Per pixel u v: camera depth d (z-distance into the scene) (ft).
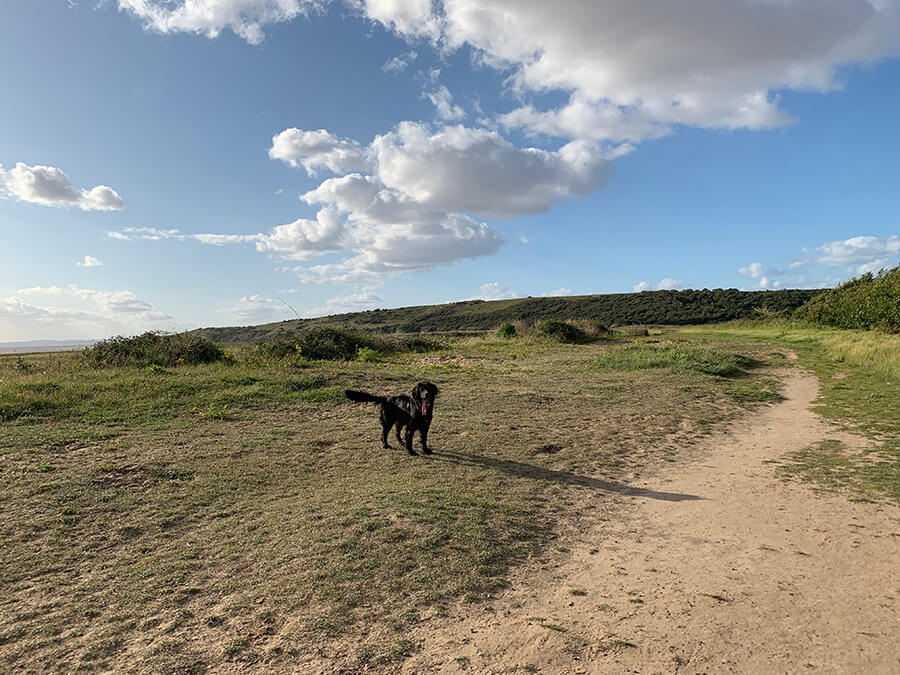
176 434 27.63
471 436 29.01
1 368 47.21
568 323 107.04
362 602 12.22
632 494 20.90
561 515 18.37
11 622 11.34
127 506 18.16
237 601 12.17
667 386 47.14
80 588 12.80
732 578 13.88
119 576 13.43
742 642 10.94
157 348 52.49
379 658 10.28
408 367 57.62
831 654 10.48
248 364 51.75
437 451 26.00
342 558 14.19
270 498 19.30
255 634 10.94
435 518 16.96
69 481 20.11
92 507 17.98
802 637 11.10
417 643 10.80
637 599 12.78
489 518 17.34
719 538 16.62
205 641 10.69
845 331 108.47
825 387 48.52
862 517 18.02
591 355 72.33
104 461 22.82
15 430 26.76
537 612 12.14
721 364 58.54
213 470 22.16
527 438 28.81
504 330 109.50
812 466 24.58
